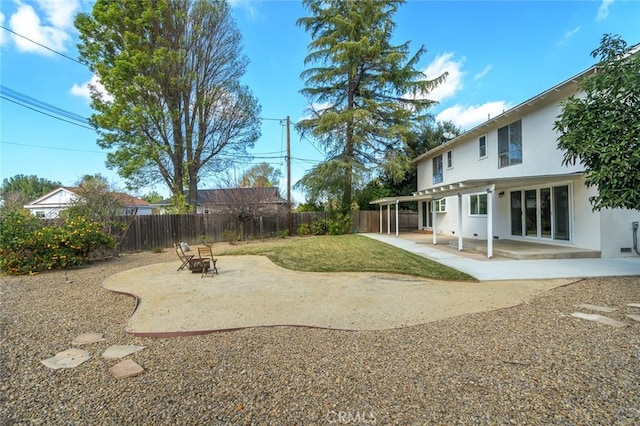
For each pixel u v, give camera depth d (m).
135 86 17.31
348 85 21.80
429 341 3.88
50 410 2.59
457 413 2.42
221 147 21.47
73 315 5.33
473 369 3.12
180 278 8.30
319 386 2.88
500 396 2.63
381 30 20.73
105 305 5.95
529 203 11.91
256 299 6.11
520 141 12.01
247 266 9.96
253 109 21.70
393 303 5.61
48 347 3.96
